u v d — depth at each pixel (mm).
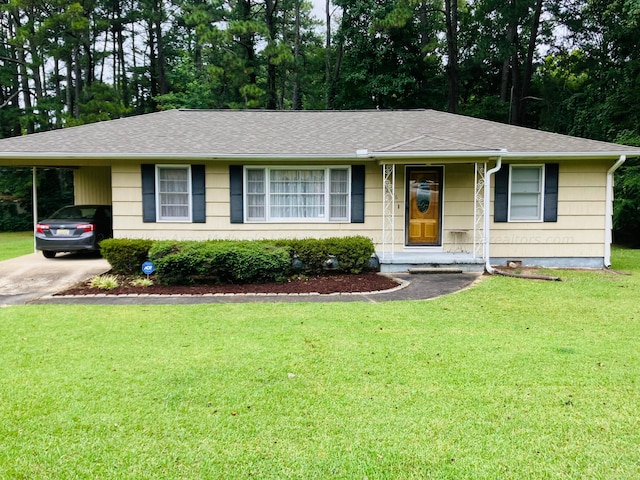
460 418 3428
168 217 11016
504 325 5926
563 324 5980
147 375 4238
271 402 3691
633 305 6992
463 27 26266
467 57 26594
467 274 9797
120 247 9492
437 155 9648
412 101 24938
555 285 8523
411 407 3598
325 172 11008
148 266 9211
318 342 5195
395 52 23719
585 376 4188
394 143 11039
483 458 2926
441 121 12891
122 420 3404
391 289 8328
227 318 6309
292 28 31578
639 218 16656
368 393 3852
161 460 2908
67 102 27344
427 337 5375
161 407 3605
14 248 16250
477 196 10859
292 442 3111
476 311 6656
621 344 5121
